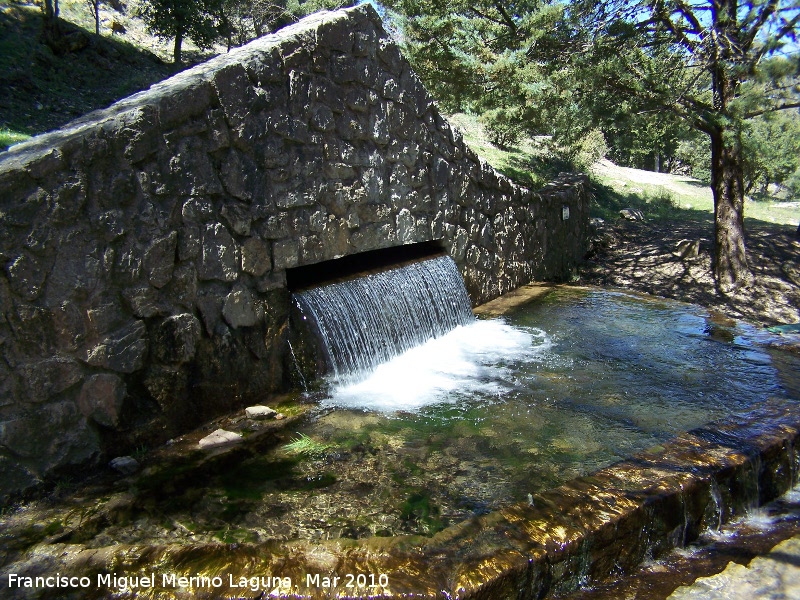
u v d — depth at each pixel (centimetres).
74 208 371
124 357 403
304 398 527
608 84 1065
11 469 352
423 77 1220
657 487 384
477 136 1784
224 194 469
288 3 1833
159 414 431
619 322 775
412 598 286
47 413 365
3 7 1168
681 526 387
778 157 1694
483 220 855
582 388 561
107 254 389
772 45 877
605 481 392
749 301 1038
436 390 556
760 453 438
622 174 2080
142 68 1283
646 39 1063
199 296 453
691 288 1093
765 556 380
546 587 325
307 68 539
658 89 1012
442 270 739
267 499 375
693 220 1598
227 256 473
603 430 478
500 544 326
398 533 344
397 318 642
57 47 1138
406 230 691
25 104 924
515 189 937
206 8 1405
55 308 364
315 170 555
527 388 562
